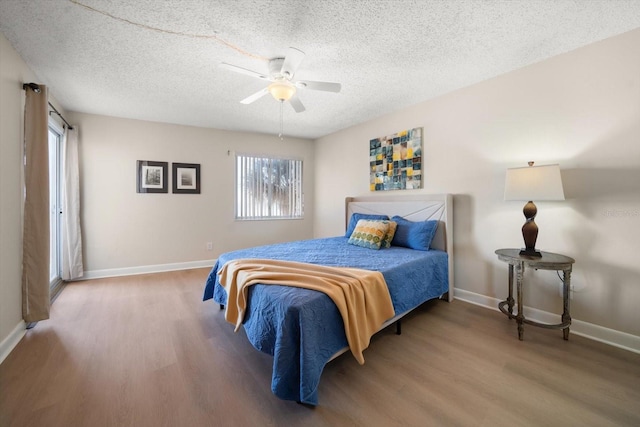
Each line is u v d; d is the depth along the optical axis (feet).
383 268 6.75
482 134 8.75
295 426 4.17
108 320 7.74
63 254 10.91
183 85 8.86
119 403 4.58
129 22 5.75
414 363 5.79
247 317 5.71
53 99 9.67
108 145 11.86
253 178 15.11
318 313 4.77
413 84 8.90
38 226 7.14
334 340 5.01
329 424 4.21
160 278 11.85
